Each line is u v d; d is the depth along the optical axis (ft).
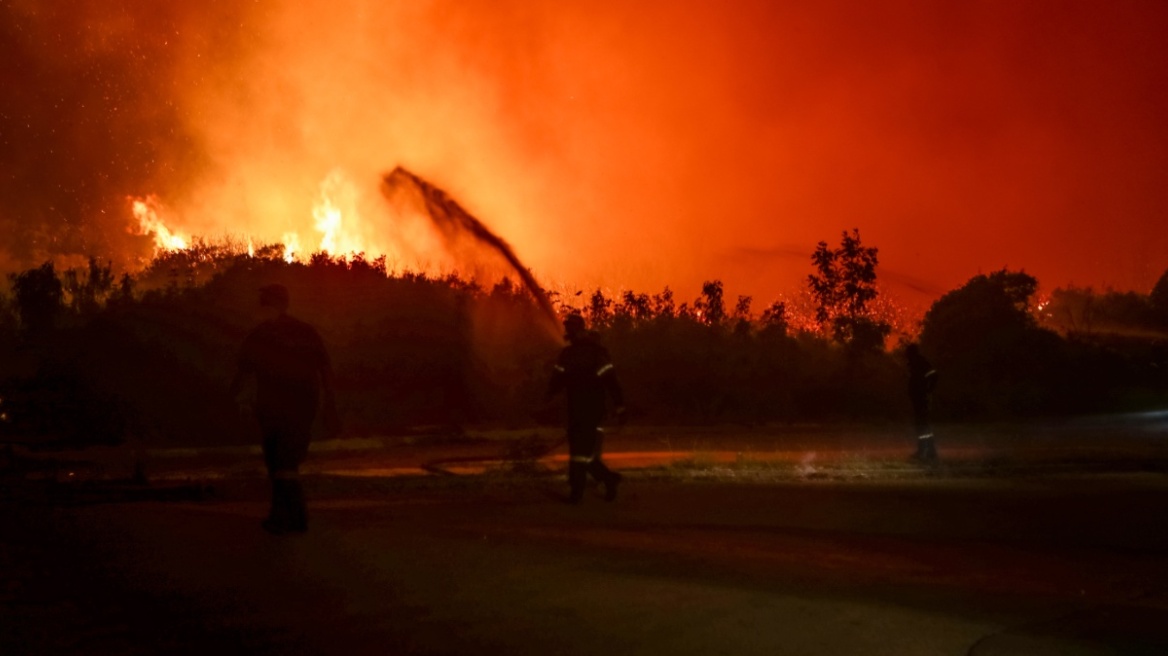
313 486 40.16
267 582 22.02
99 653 17.54
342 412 66.85
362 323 72.84
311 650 17.98
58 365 54.75
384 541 26.08
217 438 60.18
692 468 46.32
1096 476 46.09
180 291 71.26
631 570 23.81
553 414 69.92
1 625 18.76
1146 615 21.47
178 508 31.32
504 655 17.88
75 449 51.08
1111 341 105.60
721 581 22.99
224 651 17.84
